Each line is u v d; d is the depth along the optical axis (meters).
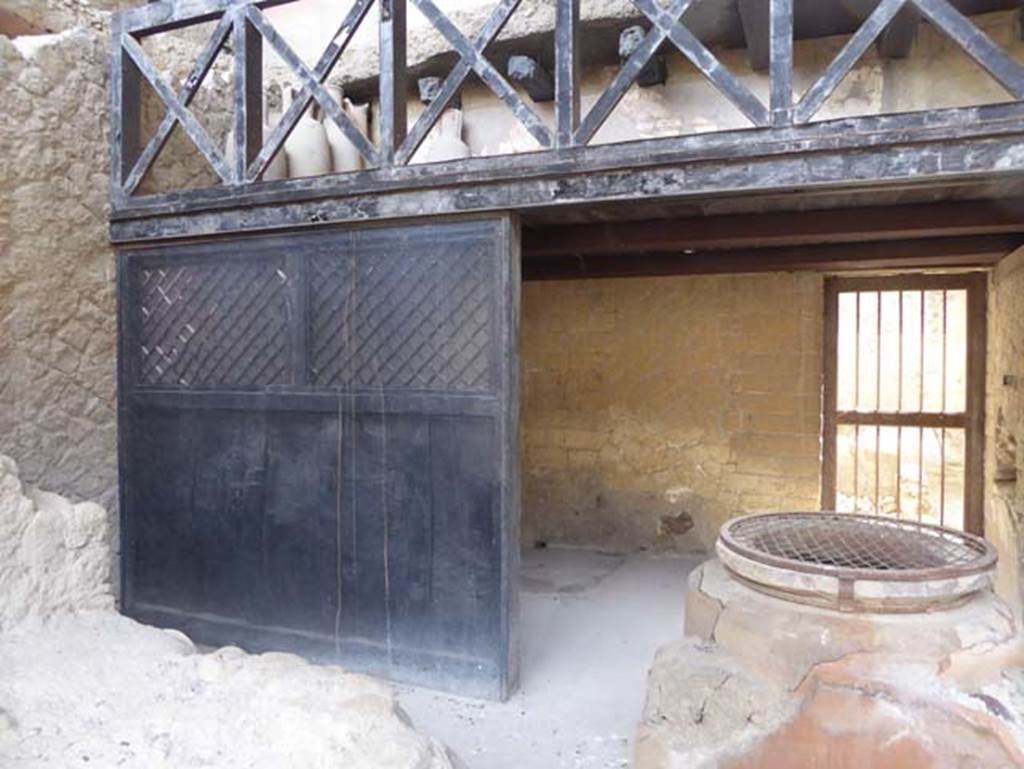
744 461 4.37
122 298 3.13
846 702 1.61
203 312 2.98
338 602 2.77
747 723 1.68
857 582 1.69
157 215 2.99
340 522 2.77
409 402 2.64
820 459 4.27
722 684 1.75
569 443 4.77
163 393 3.07
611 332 4.65
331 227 2.73
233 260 2.91
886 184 2.06
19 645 1.61
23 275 2.84
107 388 3.17
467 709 2.51
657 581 4.06
